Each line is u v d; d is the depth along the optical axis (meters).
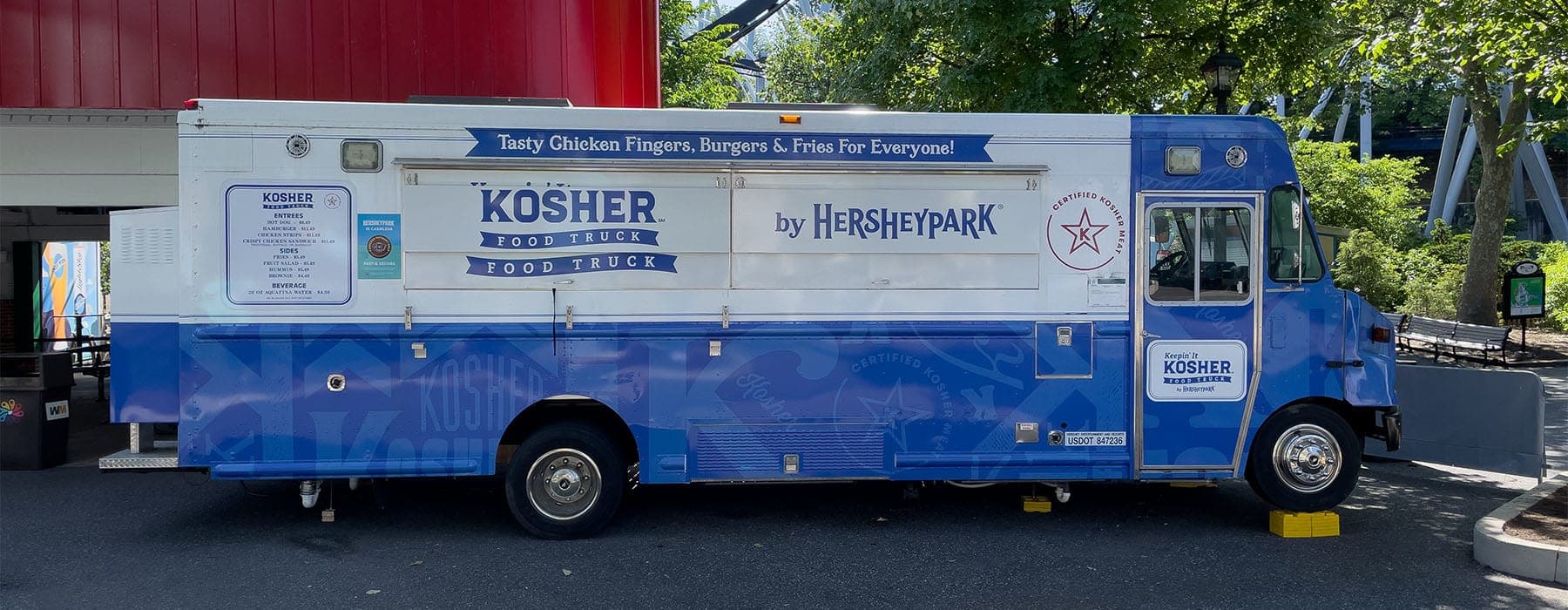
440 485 7.81
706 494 7.59
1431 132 51.28
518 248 6.11
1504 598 5.34
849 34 13.80
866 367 6.34
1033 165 6.33
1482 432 8.20
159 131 9.69
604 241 6.16
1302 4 11.77
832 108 6.70
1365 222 28.02
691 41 23.42
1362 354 6.57
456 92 9.47
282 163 5.96
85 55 9.00
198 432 6.00
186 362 5.98
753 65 31.64
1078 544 6.36
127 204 9.71
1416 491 7.95
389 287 6.06
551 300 6.15
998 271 6.36
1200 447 6.50
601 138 6.14
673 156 6.17
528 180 6.11
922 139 6.29
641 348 6.23
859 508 7.20
